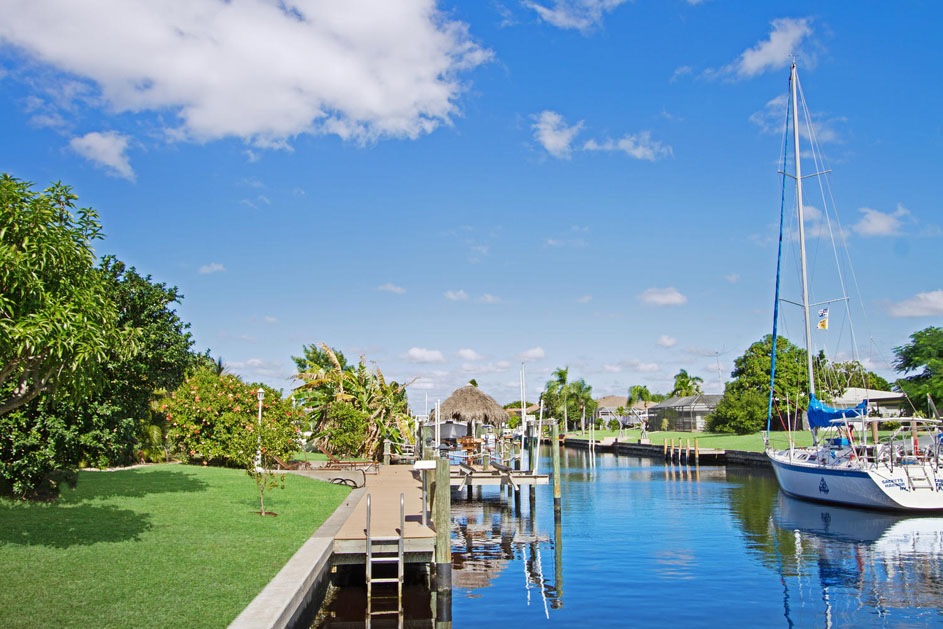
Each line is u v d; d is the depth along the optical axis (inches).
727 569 668.1
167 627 327.3
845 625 494.3
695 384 4972.9
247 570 435.2
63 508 621.3
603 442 3356.3
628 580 627.8
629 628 490.3
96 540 500.1
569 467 2122.3
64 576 404.2
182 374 847.1
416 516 666.8
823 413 1208.2
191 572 426.0
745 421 2881.4
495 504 1199.6
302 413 1389.0
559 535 874.8
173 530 553.3
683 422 3698.3
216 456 1159.6
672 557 727.7
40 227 402.3
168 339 796.0
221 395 1183.6
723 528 914.1
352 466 1151.6
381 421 1435.8
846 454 1142.3
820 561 701.9
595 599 564.1
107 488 771.4
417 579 619.2
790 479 1216.8
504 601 559.8
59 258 412.2
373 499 797.2
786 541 815.1
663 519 1002.1
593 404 4232.3
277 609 355.9
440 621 503.8
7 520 550.0
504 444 1526.8
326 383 1473.9
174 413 1193.4
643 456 2719.0
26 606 348.5
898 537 837.2
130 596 372.8
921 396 1608.0
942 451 1040.8
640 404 5310.0
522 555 749.9
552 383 4320.9
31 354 389.7
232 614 347.9
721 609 534.0
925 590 586.2
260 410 1038.4
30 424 629.9
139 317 777.6
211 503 705.0
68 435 636.7
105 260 772.0
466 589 600.1
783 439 2554.1
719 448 2362.2
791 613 522.6
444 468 553.3
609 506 1156.5
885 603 547.8
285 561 463.8
